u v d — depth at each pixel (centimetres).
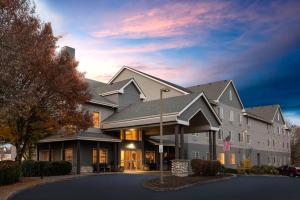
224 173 3428
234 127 5388
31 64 2203
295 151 8906
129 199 1683
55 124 2661
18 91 1830
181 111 3064
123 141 3803
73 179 2617
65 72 2550
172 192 2012
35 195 1750
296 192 2048
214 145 3512
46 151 3797
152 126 3306
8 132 2678
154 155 4203
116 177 2802
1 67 1669
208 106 3462
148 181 2389
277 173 4703
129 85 4106
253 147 5969
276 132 7150
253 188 2252
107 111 3828
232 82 5394
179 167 2902
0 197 1616
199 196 1847
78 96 2691
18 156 2622
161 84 4612
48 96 2481
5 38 1709
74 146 3481
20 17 2055
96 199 1652
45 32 2448
